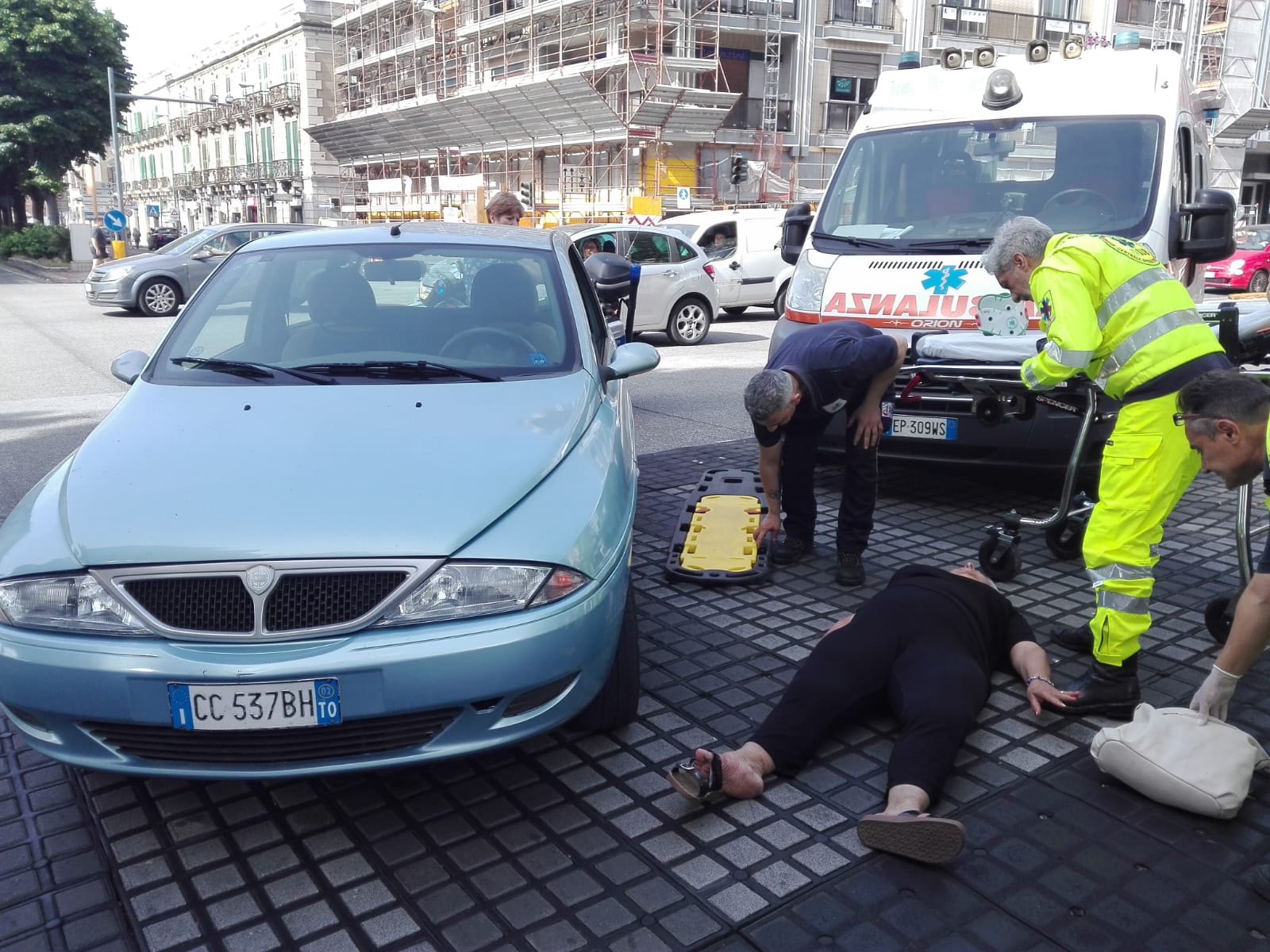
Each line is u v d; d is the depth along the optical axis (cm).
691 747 333
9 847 286
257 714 258
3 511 600
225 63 6200
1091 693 346
